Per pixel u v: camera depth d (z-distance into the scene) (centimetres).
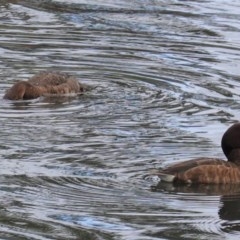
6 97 1994
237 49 2505
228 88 2127
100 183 1477
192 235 1312
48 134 1745
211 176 1495
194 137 1750
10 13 2814
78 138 1725
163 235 1312
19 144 1677
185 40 2578
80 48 2447
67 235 1301
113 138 1730
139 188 1465
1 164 1561
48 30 2627
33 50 2408
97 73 2233
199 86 2138
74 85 2062
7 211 1371
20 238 1288
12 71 2219
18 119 1847
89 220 1348
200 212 1390
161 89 2108
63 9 2897
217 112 1938
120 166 1561
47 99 2005
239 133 1563
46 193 1436
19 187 1458
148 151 1650
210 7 3006
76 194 1435
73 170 1537
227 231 1331
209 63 2352
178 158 1619
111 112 1917
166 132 1780
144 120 1864
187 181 1488
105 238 1295
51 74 2081
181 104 1988
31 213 1367
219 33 2672
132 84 2145
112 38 2566
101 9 2914
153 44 2522
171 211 1387
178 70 2273
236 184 1501
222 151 1662
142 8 2955
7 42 2473
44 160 1588
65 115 1891
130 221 1349
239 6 3030
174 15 2878
